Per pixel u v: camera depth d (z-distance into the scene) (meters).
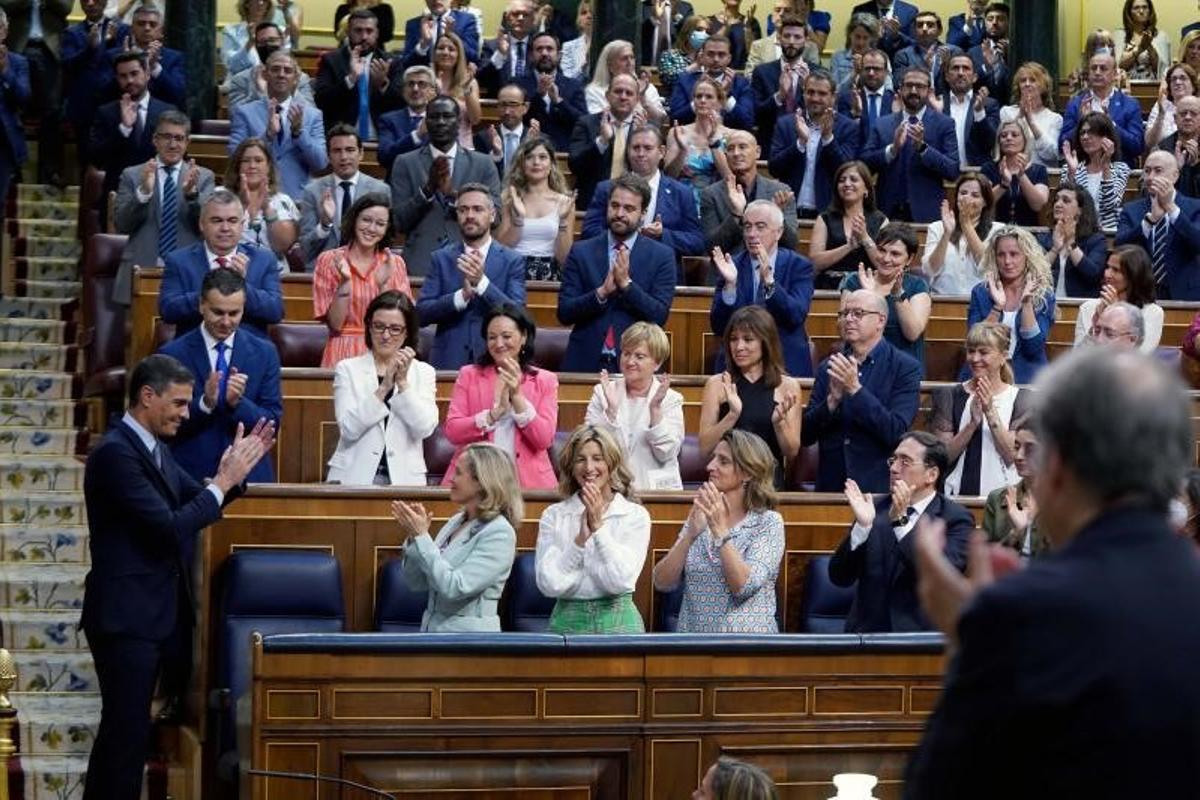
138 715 7.01
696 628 7.18
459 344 9.53
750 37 15.87
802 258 9.98
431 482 8.84
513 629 7.72
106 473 6.93
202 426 8.16
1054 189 12.88
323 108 13.45
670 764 6.54
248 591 7.56
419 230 10.91
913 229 10.39
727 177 11.16
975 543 2.77
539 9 15.25
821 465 8.62
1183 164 12.72
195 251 9.31
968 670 2.52
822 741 6.66
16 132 12.20
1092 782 2.46
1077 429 2.59
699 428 8.97
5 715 6.20
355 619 7.88
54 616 8.89
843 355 8.63
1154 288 10.56
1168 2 17.78
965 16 16.50
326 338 9.86
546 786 6.45
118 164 12.16
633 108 11.87
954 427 8.80
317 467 8.97
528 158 10.77
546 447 8.39
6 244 12.41
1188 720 2.46
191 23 14.02
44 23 13.84
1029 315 9.90
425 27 13.63
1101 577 2.52
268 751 6.29
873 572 7.30
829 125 12.45
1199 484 5.26
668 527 8.05
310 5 17.30
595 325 9.67
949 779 2.52
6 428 10.45
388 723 6.36
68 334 11.46
